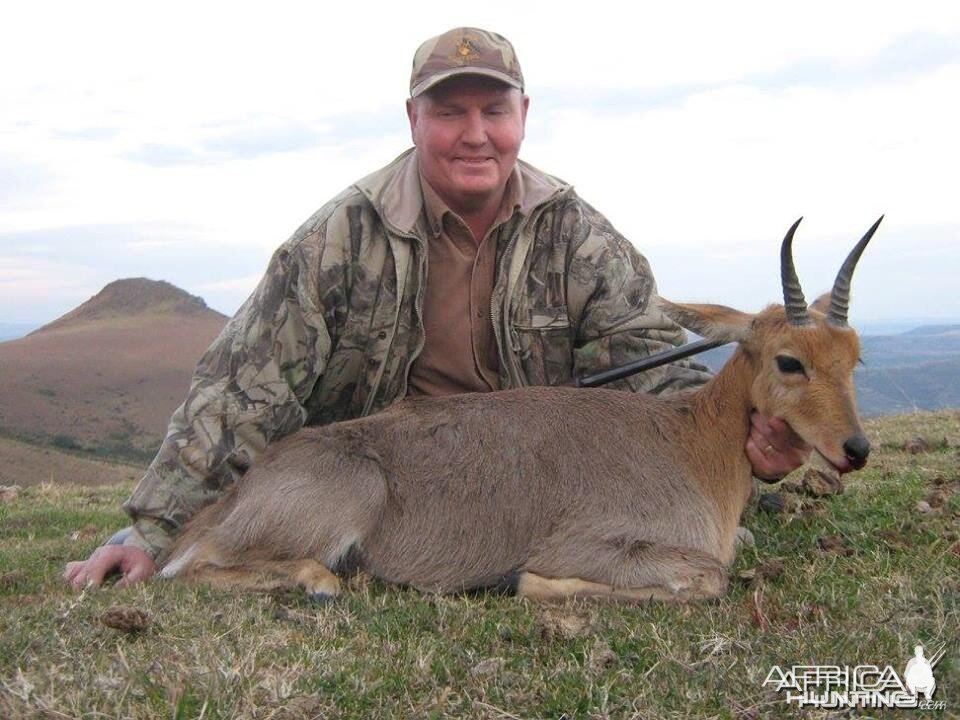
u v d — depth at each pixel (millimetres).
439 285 1927
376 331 1885
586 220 1979
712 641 1294
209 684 1146
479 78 1805
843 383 1548
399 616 1433
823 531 1817
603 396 1681
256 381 1814
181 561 1620
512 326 1918
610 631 1363
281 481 1600
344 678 1194
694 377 1972
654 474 1595
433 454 1628
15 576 1718
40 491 3182
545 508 1584
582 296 1955
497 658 1266
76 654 1246
